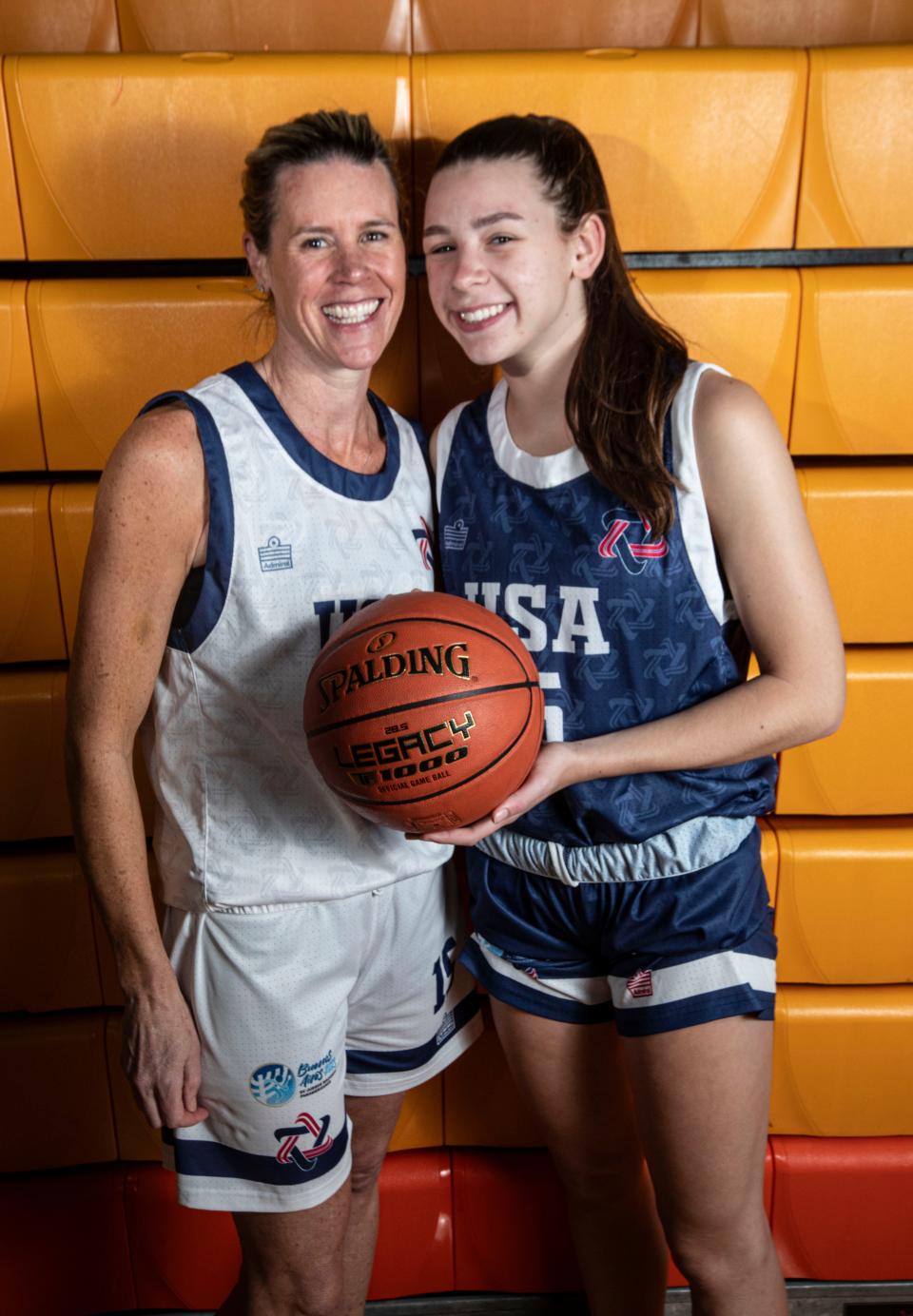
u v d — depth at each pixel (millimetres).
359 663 969
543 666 1153
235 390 1090
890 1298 1594
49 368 1354
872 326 1331
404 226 1184
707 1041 1140
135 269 1398
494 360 1122
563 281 1107
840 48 1303
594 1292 1447
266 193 1085
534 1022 1284
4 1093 1519
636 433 1065
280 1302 1243
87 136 1305
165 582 1040
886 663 1417
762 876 1213
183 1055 1113
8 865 1459
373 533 1148
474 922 1320
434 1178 1589
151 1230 1571
